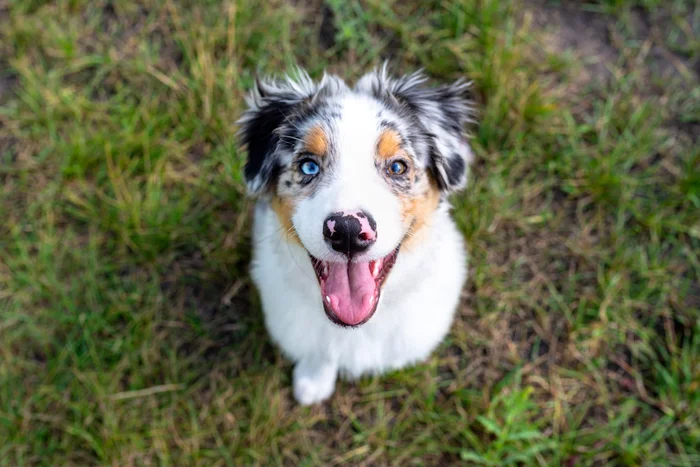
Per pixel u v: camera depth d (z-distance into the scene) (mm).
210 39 792
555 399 691
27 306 716
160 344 705
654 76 821
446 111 565
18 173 760
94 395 677
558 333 720
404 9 830
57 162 761
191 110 771
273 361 706
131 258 727
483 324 720
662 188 771
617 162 772
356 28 816
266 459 667
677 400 676
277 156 515
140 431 672
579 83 817
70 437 664
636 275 734
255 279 649
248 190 556
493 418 661
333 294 510
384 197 468
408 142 498
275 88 564
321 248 455
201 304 726
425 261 555
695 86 816
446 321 633
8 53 806
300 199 492
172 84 781
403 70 812
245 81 789
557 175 773
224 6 814
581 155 771
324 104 507
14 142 774
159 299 718
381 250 458
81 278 723
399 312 591
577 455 663
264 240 613
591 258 744
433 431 681
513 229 757
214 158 759
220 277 730
